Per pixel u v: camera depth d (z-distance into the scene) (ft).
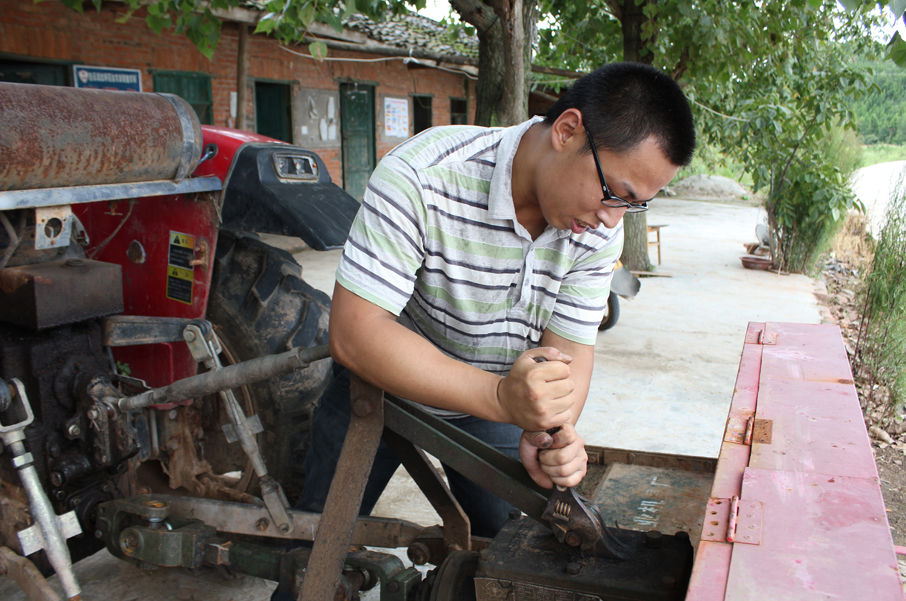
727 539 3.20
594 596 3.74
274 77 30.96
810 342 6.74
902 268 14.88
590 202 3.86
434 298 4.67
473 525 6.10
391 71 38.24
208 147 7.94
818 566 2.97
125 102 5.96
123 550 5.94
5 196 5.12
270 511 5.96
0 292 5.68
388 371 3.92
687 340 17.58
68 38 22.48
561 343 5.03
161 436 7.13
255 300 8.12
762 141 24.23
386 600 5.15
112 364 6.57
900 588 2.82
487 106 18.29
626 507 5.97
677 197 56.90
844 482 3.74
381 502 9.68
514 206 4.30
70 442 6.05
